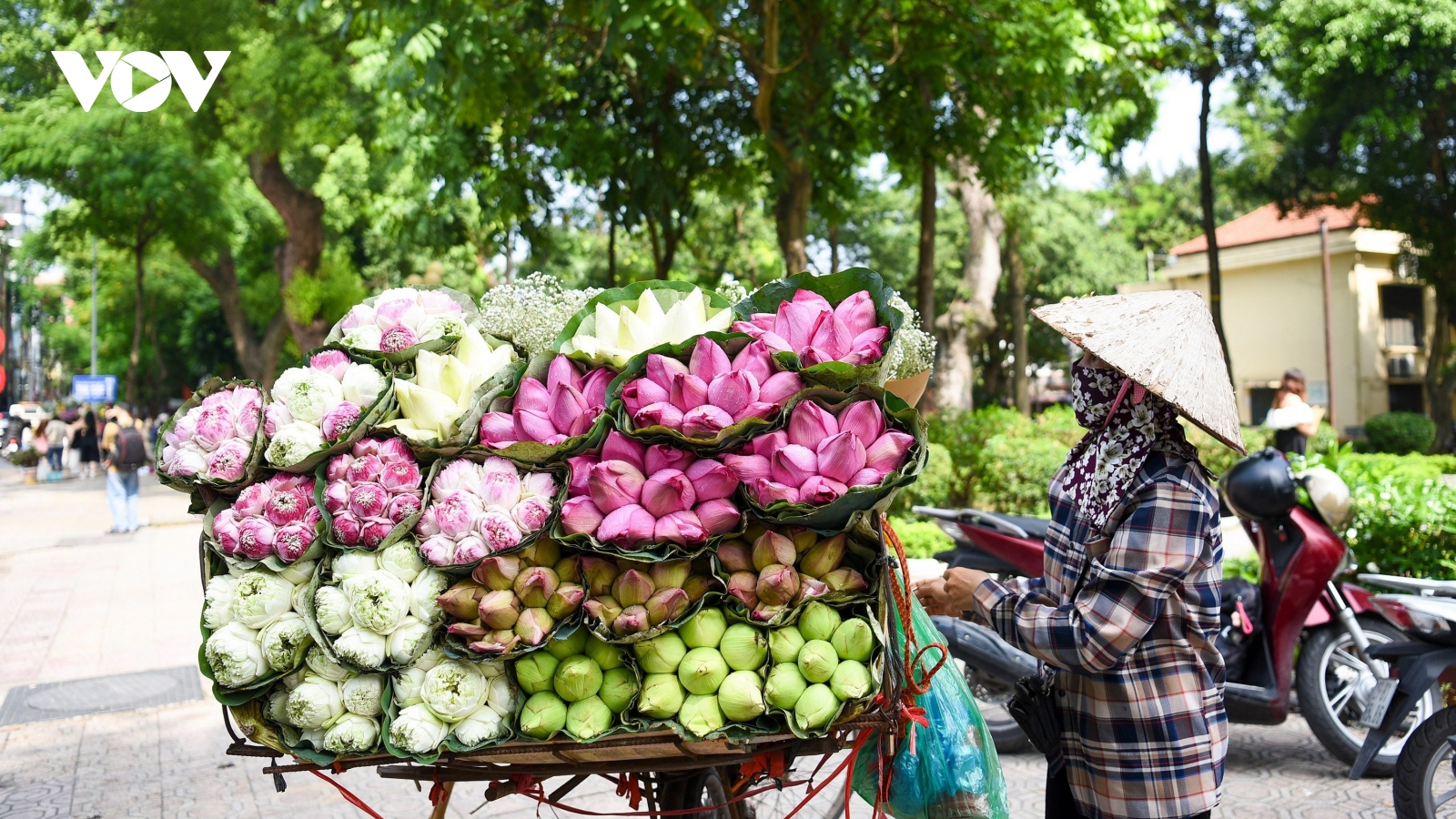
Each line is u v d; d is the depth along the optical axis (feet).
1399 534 17.10
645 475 5.90
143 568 31.94
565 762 6.14
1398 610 12.33
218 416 6.03
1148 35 26.45
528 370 6.33
